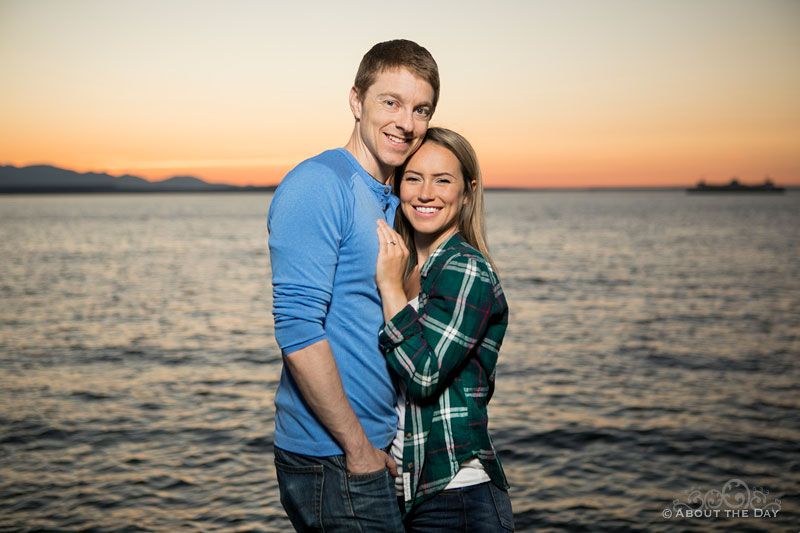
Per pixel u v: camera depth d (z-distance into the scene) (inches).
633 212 5925.2
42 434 410.3
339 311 75.7
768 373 573.0
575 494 314.2
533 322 856.3
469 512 78.5
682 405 469.1
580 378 550.6
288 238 71.4
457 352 75.0
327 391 71.2
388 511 75.6
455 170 84.5
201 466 352.5
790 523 283.9
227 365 621.9
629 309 965.2
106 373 588.7
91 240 2780.5
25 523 283.0
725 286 1237.1
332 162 76.5
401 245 78.4
